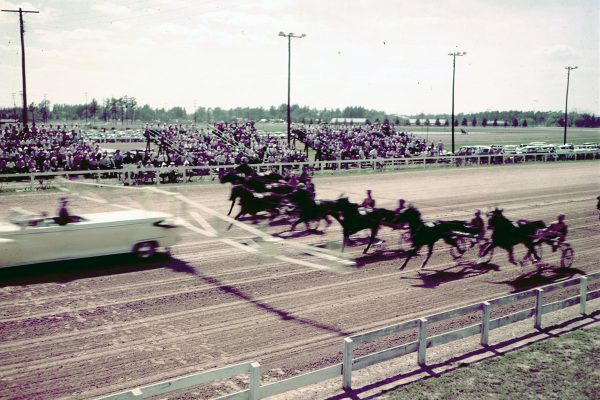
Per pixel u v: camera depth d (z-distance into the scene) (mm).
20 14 39156
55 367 8188
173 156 34031
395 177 35375
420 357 8859
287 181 22656
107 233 13539
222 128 47375
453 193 29016
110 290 11781
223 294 11781
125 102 156625
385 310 11172
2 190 24984
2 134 39344
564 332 10594
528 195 29375
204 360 8594
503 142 83000
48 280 12383
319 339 9602
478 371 8617
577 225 21344
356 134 51344
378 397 7695
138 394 6230
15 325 9711
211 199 24266
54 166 29812
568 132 133000
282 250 15867
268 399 7637
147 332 9594
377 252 16062
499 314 11375
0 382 7691
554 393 7895
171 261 14328
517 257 16125
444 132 117500
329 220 18578
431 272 14227
